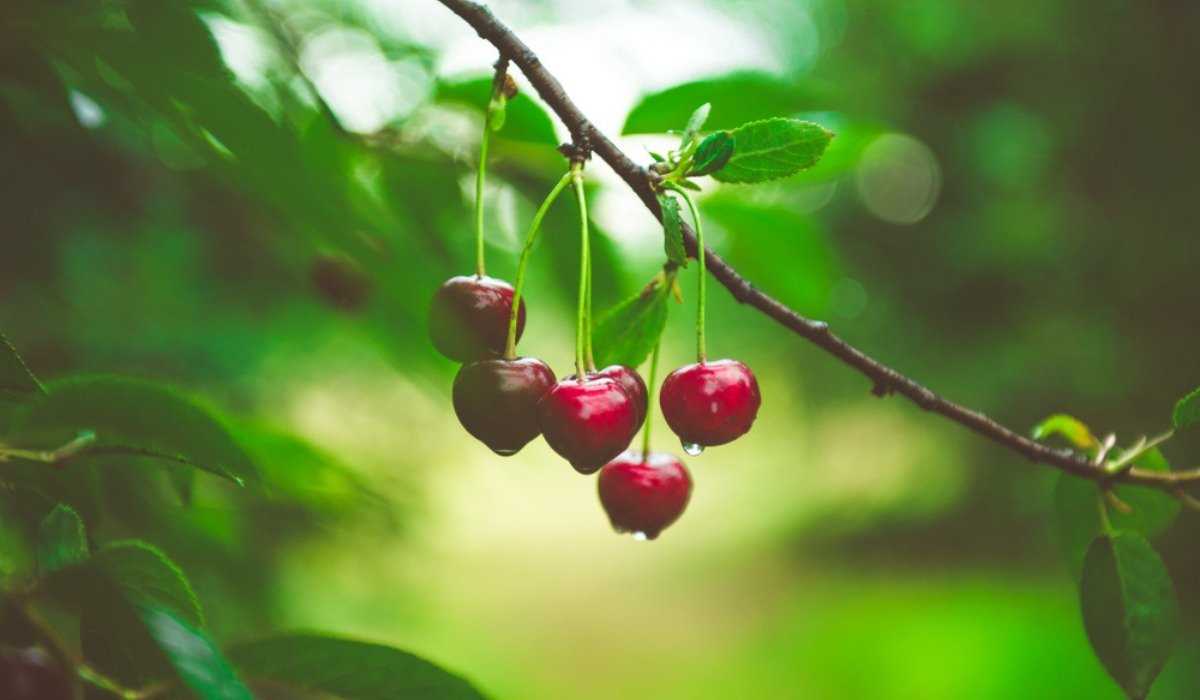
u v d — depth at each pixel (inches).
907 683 96.0
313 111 17.9
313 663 13.9
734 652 114.7
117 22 15.2
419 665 14.0
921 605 116.3
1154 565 17.5
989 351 100.3
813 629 116.2
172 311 23.8
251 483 15.0
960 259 100.3
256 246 22.4
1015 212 95.0
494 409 15.8
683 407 16.3
